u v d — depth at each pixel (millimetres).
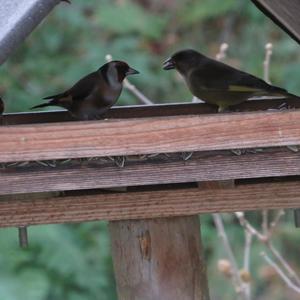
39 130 7273
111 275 14305
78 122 7305
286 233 15211
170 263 7980
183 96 16219
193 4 17891
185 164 7488
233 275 10078
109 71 9172
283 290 14664
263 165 7535
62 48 16516
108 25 16797
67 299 13562
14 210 7699
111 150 7332
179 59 9516
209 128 7398
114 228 8008
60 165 7414
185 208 7773
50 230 13922
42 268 13617
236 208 7777
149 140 7363
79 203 7711
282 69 16500
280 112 7422
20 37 7246
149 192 7746
